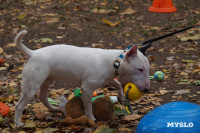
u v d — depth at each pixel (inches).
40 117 201.0
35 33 408.5
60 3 552.4
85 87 184.2
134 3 540.4
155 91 244.7
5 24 446.9
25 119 201.0
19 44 181.6
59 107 213.8
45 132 175.3
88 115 188.2
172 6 501.4
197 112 147.8
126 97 179.6
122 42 376.2
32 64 183.0
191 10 499.8
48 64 184.5
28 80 182.7
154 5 501.7
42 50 187.9
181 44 363.3
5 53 345.7
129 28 427.8
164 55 333.1
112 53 183.2
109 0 555.5
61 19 469.4
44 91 201.9
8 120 194.9
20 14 489.7
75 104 191.2
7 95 246.4
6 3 548.7
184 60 310.3
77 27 434.3
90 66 183.0
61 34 404.5
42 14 492.1
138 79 176.6
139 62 175.9
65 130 176.6
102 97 195.5
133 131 175.3
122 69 177.8
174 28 419.5
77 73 185.6
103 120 191.5
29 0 565.6
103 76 183.2
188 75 275.4
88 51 188.2
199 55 328.5
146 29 420.5
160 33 404.5
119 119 194.4
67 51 187.8
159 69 295.9
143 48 187.2
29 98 184.2
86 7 527.2
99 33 410.6
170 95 235.8
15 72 299.7
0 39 387.2
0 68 305.7
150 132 146.3
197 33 395.5
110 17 478.9
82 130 178.2
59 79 191.6
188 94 234.5
